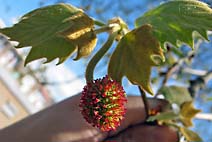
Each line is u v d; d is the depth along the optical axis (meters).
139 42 0.15
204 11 0.15
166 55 0.31
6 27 0.15
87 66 0.16
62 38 0.15
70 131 0.24
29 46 0.15
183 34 0.15
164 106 0.23
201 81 0.28
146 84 0.15
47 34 0.15
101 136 0.24
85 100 0.15
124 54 0.15
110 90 0.15
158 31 0.16
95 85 0.15
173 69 0.30
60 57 0.15
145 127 0.23
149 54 0.15
